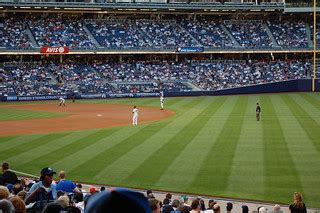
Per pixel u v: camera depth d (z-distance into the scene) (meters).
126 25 100.69
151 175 27.39
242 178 26.33
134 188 24.86
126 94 85.88
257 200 22.41
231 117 52.44
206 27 103.94
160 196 23.39
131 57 98.75
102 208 3.52
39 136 41.97
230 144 36.16
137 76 92.62
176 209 12.95
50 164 30.52
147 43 96.44
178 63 99.06
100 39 95.19
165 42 97.50
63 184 18.12
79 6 94.62
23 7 92.00
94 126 48.22
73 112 62.41
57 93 83.38
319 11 103.00
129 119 53.59
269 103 68.44
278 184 24.98
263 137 38.97
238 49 98.31
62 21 98.06
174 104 71.25
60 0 98.25
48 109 66.81
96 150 34.91
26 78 86.19
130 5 97.38
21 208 6.82
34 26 94.56
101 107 69.06
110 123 50.34
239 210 21.17
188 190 24.30
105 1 101.38
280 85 91.62
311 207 21.11
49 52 89.31
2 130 45.94
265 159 30.83
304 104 65.75
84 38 94.44
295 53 104.12
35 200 10.54
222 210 21.14
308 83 92.25
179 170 28.41
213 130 43.19
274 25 106.00
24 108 68.50
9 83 83.50
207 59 101.44
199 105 68.31
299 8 103.38
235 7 102.00
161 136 40.59
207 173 27.58
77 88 85.69
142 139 39.31
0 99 79.62
